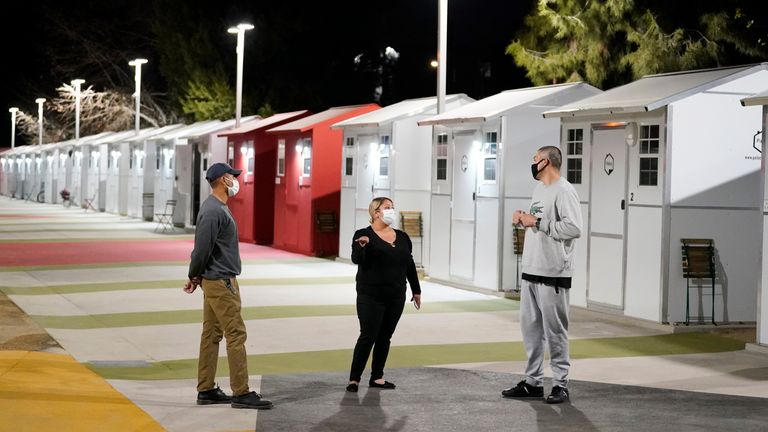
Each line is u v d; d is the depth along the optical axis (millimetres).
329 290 18016
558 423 8562
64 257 23562
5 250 25141
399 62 50344
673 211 13844
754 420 8703
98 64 62375
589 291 15133
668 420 8688
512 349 12297
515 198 17297
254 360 11414
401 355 11820
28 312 14906
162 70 53969
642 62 23750
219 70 48500
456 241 18578
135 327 13617
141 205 37844
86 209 45156
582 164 15289
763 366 11383
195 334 13078
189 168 31984
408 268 9984
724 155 14070
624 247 14469
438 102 19531
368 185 22016
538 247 9359
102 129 61500
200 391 9102
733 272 14172
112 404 8969
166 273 20406
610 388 10078
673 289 13883
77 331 13250
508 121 17156
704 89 13875
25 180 58969
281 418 8602
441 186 19141
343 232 23156
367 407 9086
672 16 24734
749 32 23875
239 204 29453
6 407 8703
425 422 8562
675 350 12398
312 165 24625
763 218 12148
